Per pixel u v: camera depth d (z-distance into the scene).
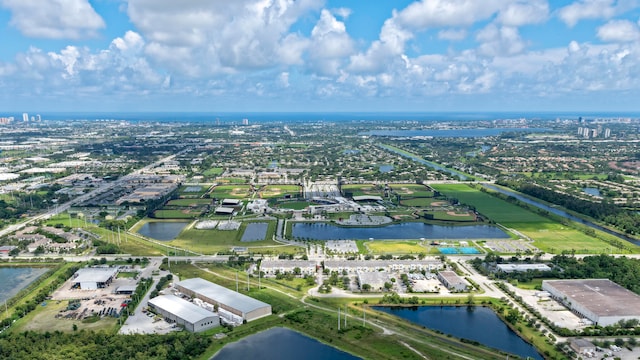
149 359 196.75
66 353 199.25
